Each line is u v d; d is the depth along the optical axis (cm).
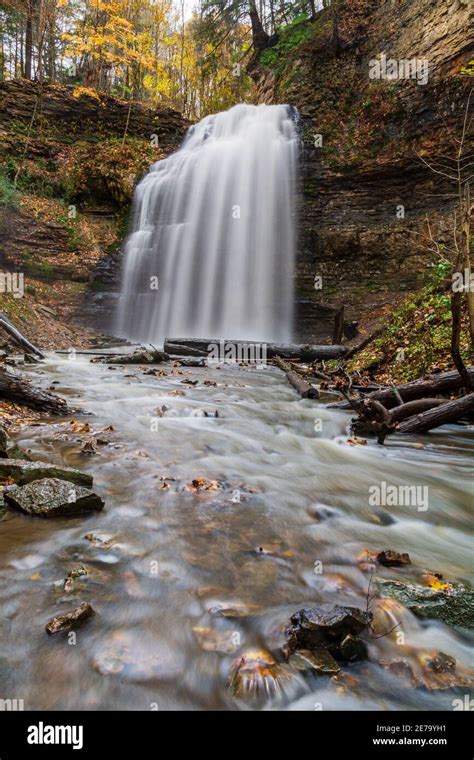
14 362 1002
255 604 234
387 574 272
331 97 1967
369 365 1070
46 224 1869
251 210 1895
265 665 191
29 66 2522
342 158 1809
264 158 1930
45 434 489
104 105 2286
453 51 1534
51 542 281
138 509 335
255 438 550
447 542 324
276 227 1856
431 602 240
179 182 2017
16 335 1107
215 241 1920
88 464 416
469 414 693
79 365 1074
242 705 177
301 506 362
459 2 1529
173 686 183
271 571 266
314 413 694
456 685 192
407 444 583
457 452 553
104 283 1892
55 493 324
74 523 308
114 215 2097
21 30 2759
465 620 230
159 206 2041
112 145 2216
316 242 1789
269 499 370
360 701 182
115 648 199
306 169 1858
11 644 199
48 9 2462
